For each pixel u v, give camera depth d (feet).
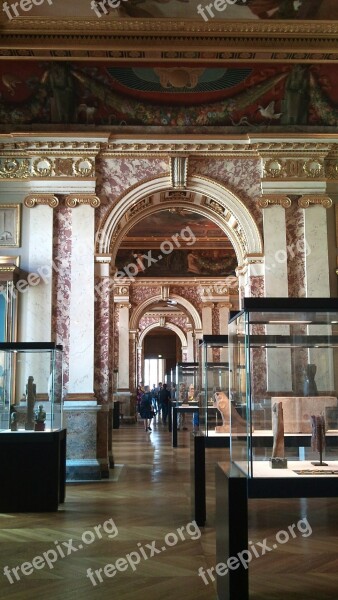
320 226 45.65
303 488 16.65
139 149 45.88
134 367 95.81
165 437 73.05
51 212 45.29
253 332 17.81
